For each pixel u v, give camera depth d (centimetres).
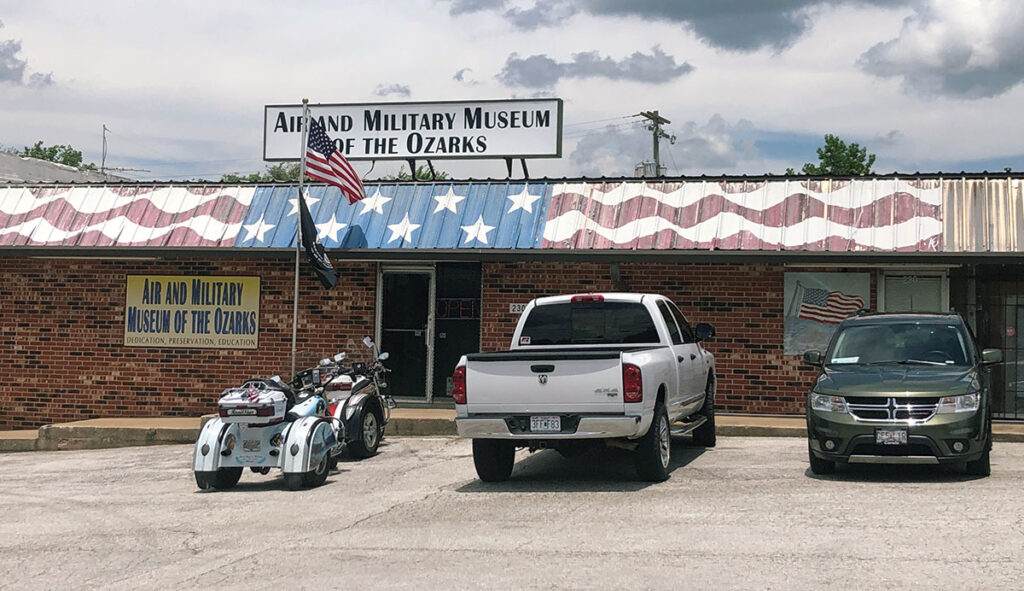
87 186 1880
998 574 640
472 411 1034
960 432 995
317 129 1659
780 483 1019
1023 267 1564
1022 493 930
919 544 727
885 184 1598
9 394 1850
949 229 1527
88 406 1823
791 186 1630
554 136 1847
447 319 1759
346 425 1278
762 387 1619
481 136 1873
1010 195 1541
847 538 752
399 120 1905
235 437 1098
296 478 1066
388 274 1777
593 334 1161
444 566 698
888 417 1011
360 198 1691
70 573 717
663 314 1188
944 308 1580
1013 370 1559
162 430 1598
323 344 1758
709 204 1633
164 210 1809
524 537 786
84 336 1831
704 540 757
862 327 1185
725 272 1638
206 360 1794
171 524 895
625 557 710
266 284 1781
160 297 1811
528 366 1016
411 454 1348
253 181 1856
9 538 853
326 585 657
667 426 1079
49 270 1848
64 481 1212
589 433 992
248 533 842
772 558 696
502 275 1712
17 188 1895
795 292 1617
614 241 1617
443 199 1734
